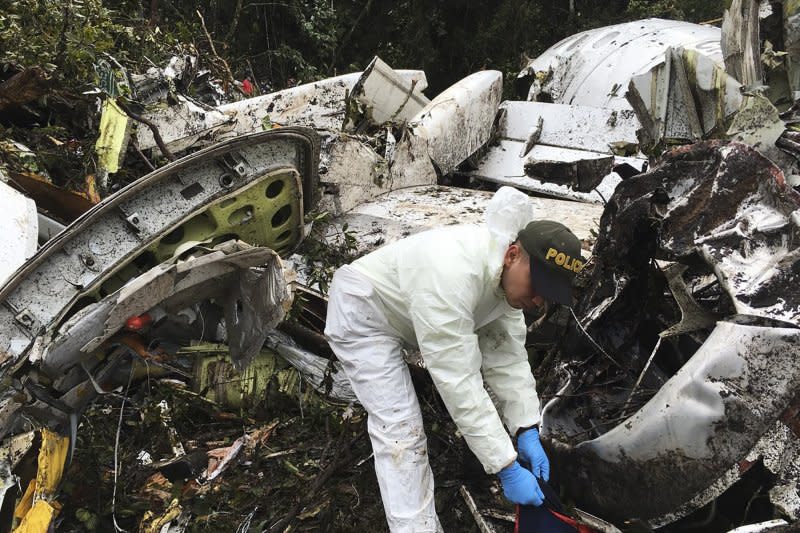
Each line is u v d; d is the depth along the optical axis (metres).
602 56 6.15
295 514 2.48
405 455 2.10
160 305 2.49
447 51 12.31
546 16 12.55
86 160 3.74
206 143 4.20
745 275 2.09
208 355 3.05
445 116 4.97
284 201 2.88
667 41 5.90
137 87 4.12
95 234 2.41
